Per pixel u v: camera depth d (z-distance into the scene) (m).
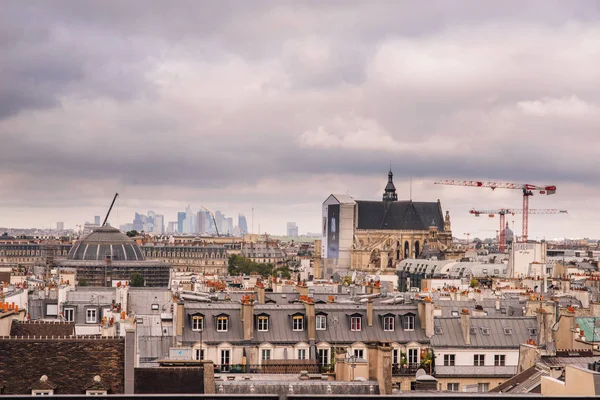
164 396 97.69
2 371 161.25
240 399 99.12
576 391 150.25
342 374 199.62
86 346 166.00
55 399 96.69
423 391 186.88
